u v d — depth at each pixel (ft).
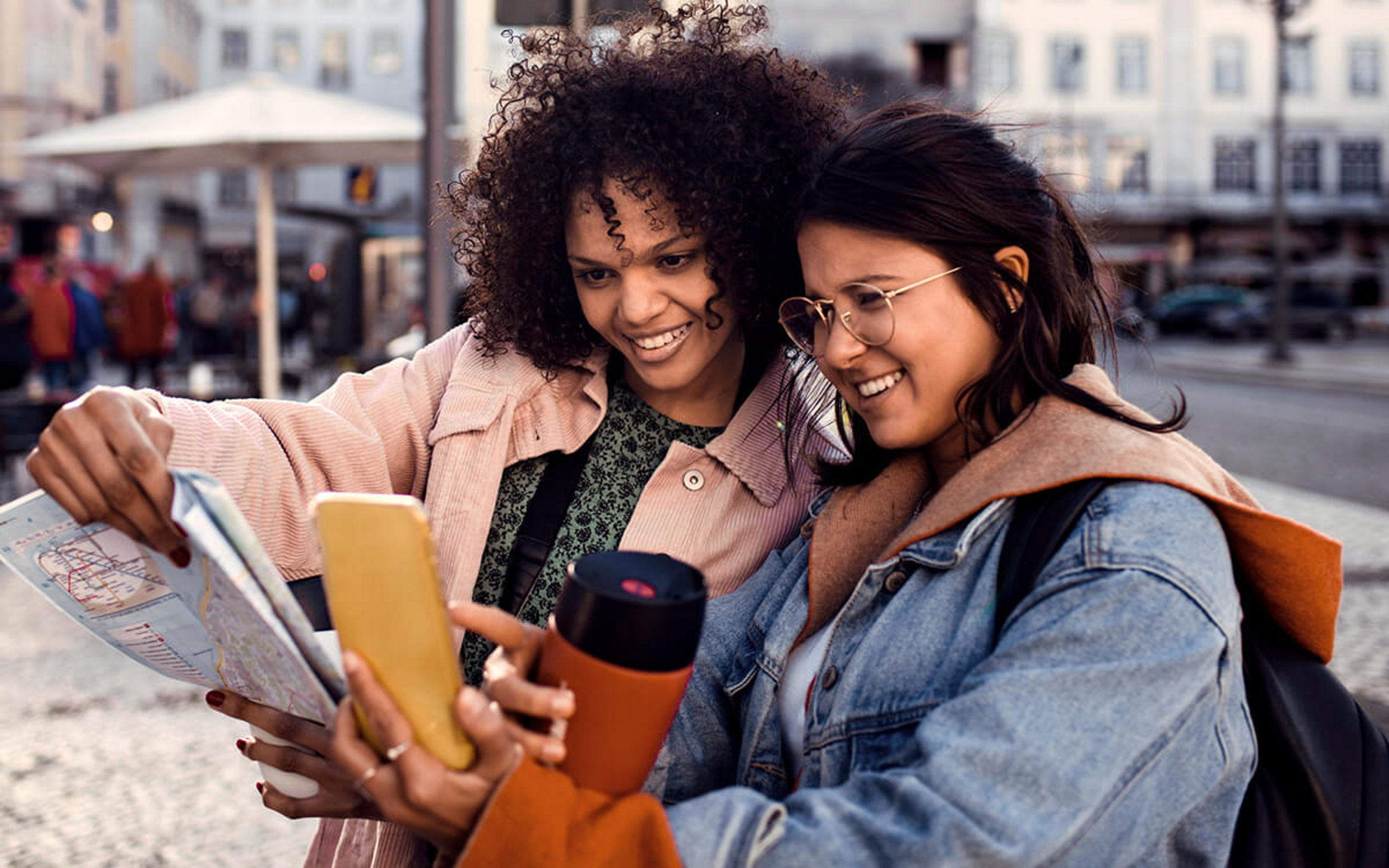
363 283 47.96
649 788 4.35
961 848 3.04
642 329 4.82
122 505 3.51
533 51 5.05
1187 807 3.33
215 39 150.61
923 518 3.95
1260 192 147.95
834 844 3.17
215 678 3.93
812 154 4.83
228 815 10.57
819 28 63.87
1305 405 54.85
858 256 3.84
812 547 4.44
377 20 152.25
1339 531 23.48
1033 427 3.82
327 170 143.33
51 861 9.57
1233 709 3.49
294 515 4.79
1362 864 3.59
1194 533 3.39
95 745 12.19
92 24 115.44
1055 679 3.19
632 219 4.63
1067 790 3.09
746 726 4.36
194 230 135.03
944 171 3.80
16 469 29.12
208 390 33.27
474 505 4.96
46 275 43.60
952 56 65.72
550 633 3.30
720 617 4.76
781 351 5.31
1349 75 148.66
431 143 13.98
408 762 3.12
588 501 5.09
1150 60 144.66
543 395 5.19
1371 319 118.32
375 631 3.15
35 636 16.14
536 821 3.10
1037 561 3.54
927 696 3.64
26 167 100.27
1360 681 13.73
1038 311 3.86
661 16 5.11
